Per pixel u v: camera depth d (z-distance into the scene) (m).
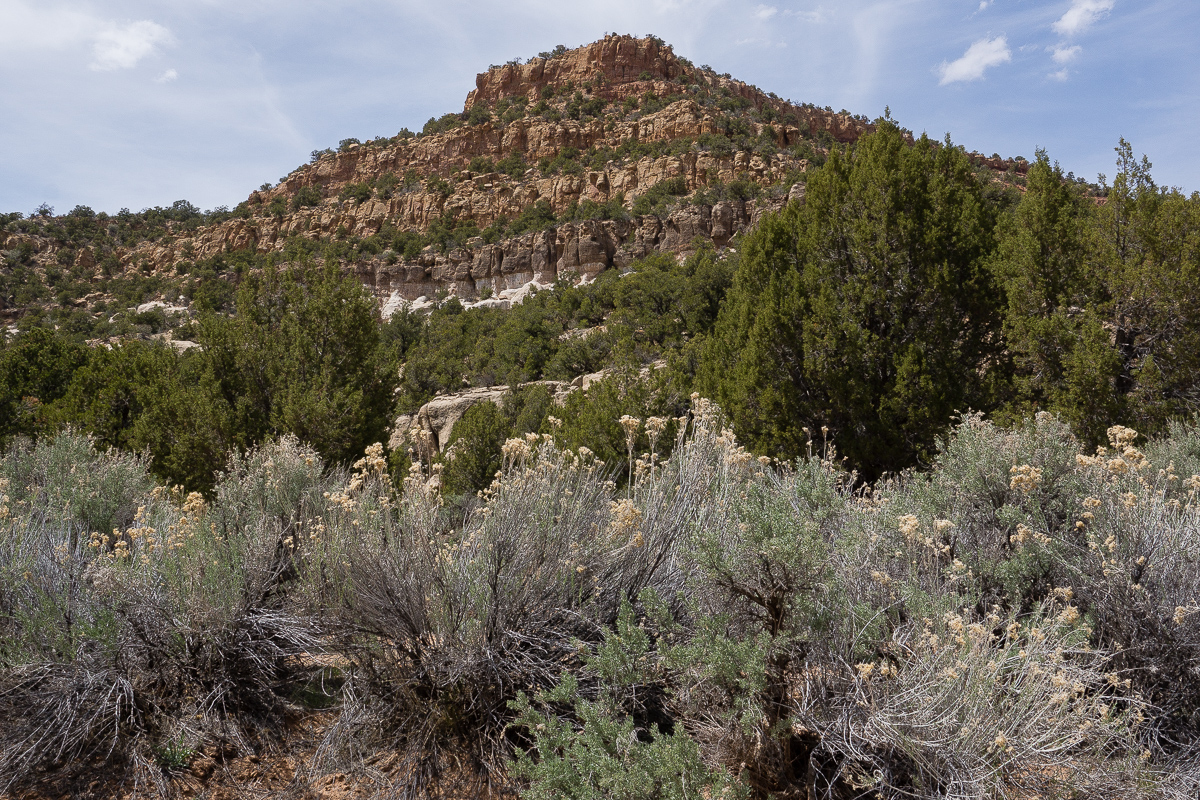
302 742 3.46
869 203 11.02
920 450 9.51
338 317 12.23
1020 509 3.91
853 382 10.02
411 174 139.75
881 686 2.72
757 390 10.83
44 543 4.30
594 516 4.21
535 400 26.78
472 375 43.94
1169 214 9.48
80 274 119.94
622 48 157.25
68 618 3.66
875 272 10.64
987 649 2.49
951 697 2.45
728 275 41.62
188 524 4.41
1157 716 2.91
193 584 3.78
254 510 5.02
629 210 100.19
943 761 2.39
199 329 12.33
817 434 10.52
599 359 38.41
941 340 10.27
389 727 3.37
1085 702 2.58
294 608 4.09
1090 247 10.08
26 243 124.19
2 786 3.02
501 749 3.15
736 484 4.18
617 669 2.92
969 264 11.03
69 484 6.05
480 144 143.50
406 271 98.06
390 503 4.10
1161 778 2.48
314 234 128.50
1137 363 9.75
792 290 11.04
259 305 12.78
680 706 3.04
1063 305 9.88
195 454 10.47
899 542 3.86
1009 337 10.39
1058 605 3.28
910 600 2.99
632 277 50.34
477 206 119.56
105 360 15.64
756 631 2.96
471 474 16.94
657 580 3.83
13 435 15.41
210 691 3.63
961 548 3.87
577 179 115.31
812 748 2.85
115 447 12.54
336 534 3.74
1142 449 7.05
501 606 3.48
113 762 3.22
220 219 142.50
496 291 95.19
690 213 84.88
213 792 3.08
